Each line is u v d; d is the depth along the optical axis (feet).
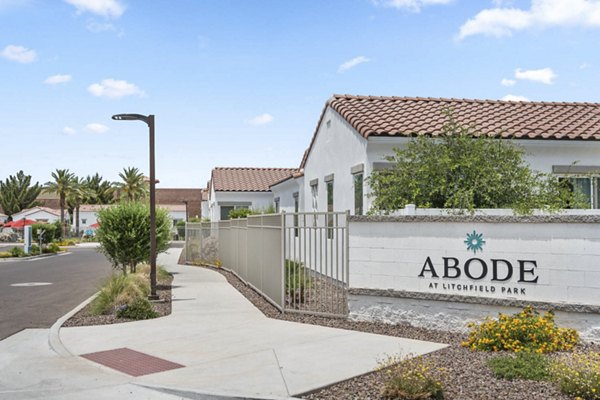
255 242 51.11
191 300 46.09
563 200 38.83
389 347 27.76
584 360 22.29
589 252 27.71
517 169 38.42
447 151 38.40
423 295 31.81
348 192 50.60
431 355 25.96
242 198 112.98
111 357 27.40
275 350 27.66
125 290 40.52
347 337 30.25
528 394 20.39
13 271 86.07
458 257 31.04
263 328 33.40
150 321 36.60
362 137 46.19
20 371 25.49
